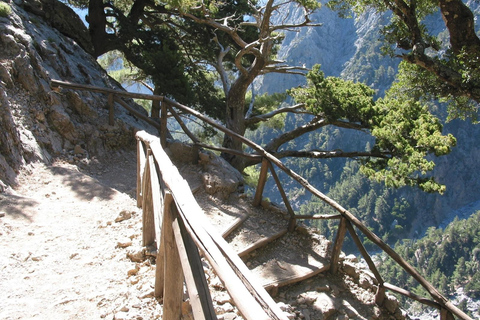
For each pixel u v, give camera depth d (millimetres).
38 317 2881
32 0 10070
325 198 4477
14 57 6512
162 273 3035
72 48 9656
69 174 5723
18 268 3500
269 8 9375
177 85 11766
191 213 2043
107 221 4488
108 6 13211
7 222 4227
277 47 15453
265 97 14930
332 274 4543
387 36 8414
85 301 3107
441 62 7547
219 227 4934
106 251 3900
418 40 7570
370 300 4273
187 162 6602
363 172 8141
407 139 8258
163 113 6945
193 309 1823
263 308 1406
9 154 5344
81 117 7090
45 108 6637
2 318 2822
